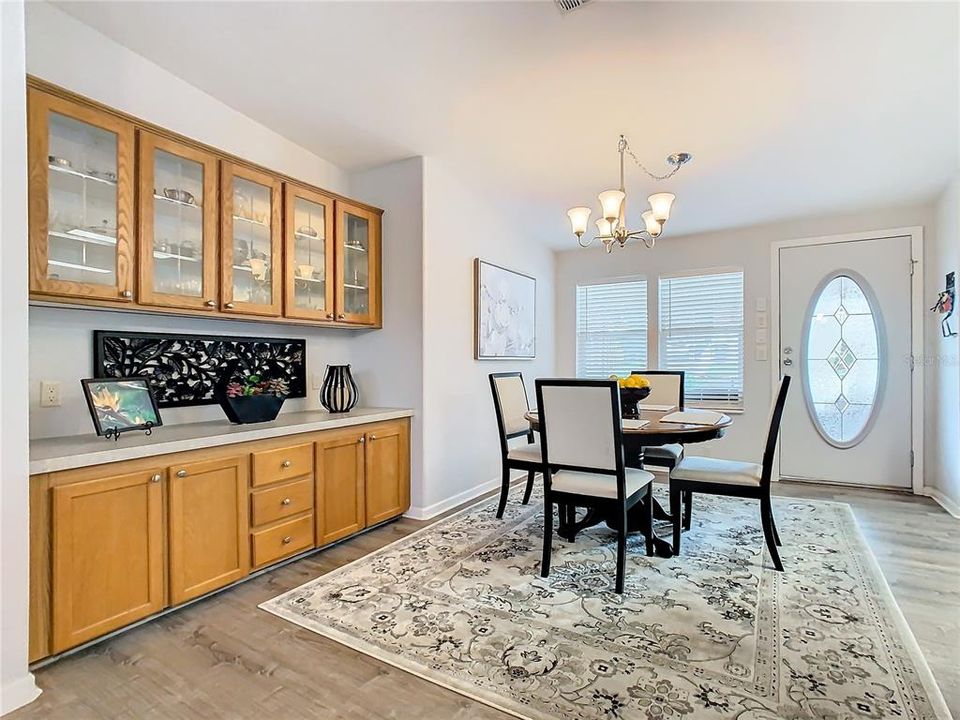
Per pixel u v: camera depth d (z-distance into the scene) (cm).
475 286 416
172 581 216
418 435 358
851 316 448
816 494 419
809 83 249
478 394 422
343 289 336
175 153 241
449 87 263
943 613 217
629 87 257
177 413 272
